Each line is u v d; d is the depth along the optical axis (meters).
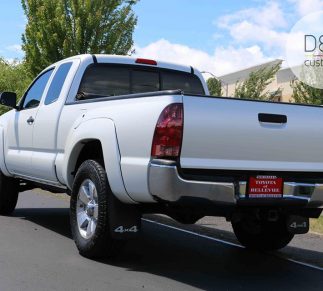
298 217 5.59
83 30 19.05
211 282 5.11
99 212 5.33
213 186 4.75
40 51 19.59
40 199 10.65
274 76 28.53
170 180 4.62
